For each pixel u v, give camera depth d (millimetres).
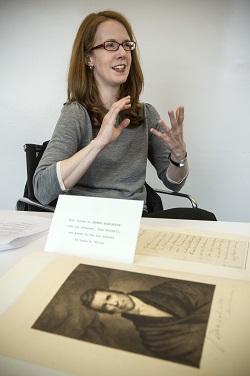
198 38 1671
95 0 1685
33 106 1838
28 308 350
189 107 1758
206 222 741
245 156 1777
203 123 1768
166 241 600
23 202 1108
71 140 1057
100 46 1140
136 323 323
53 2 1706
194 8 1641
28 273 426
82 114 1108
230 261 505
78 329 317
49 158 991
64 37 1735
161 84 1750
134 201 531
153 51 1715
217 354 281
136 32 1702
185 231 661
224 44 1660
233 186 1827
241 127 1745
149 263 492
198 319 327
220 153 1794
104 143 889
